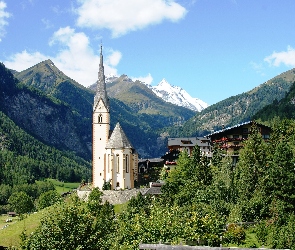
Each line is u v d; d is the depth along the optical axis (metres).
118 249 46.88
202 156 103.75
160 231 50.97
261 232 61.34
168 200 84.69
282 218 65.94
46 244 36.22
